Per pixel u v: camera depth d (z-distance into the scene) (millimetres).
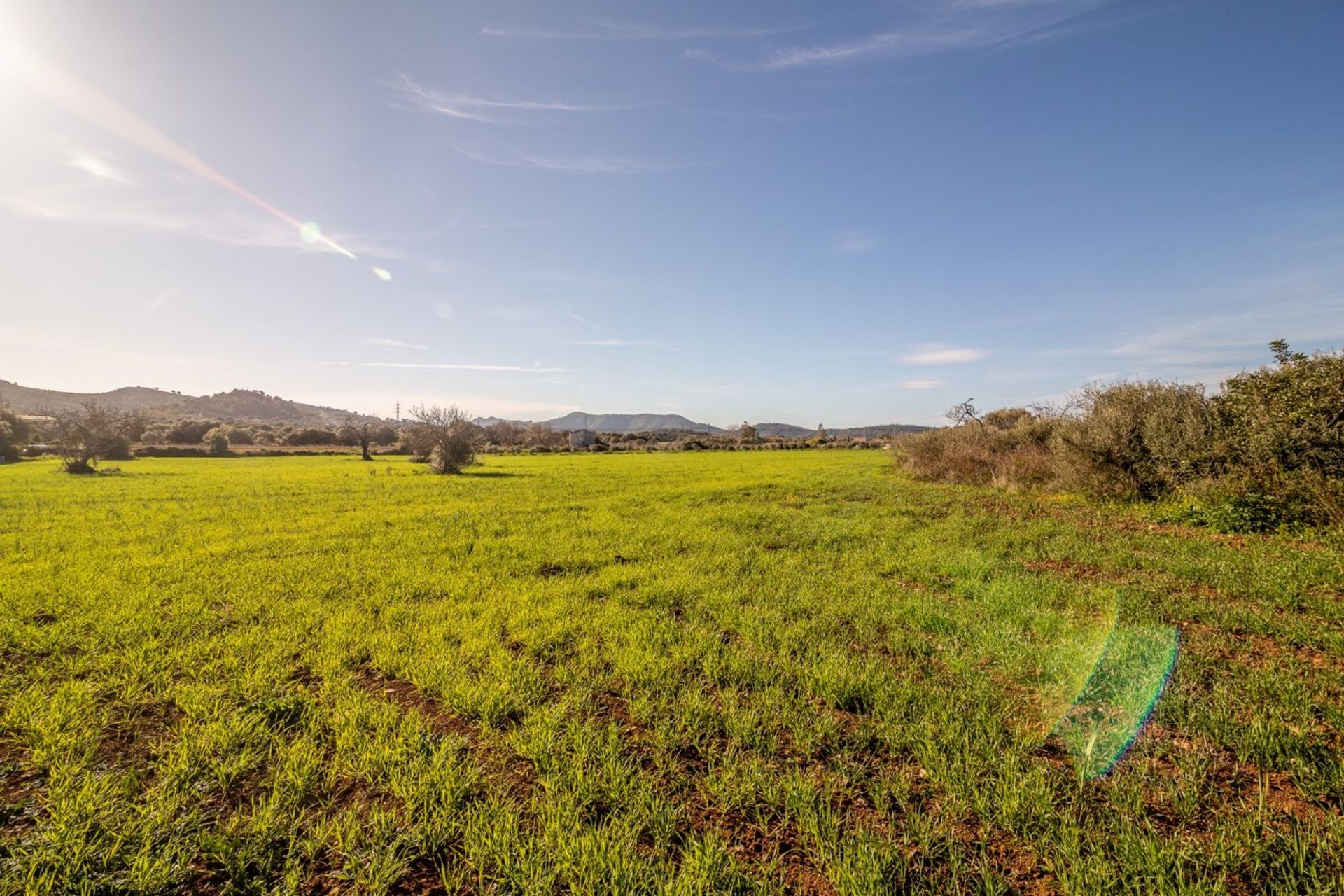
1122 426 14375
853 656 5211
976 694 4289
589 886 2576
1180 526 11234
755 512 14500
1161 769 3375
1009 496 17078
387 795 3342
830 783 3324
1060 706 4141
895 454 32406
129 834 2910
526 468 35656
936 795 3248
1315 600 6066
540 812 3150
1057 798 3131
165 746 3777
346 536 11750
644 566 8984
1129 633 5371
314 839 2867
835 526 12125
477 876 2732
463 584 7859
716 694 4590
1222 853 2623
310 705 4285
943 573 8156
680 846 2895
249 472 33219
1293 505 10047
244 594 7340
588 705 4367
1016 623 5902
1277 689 4121
